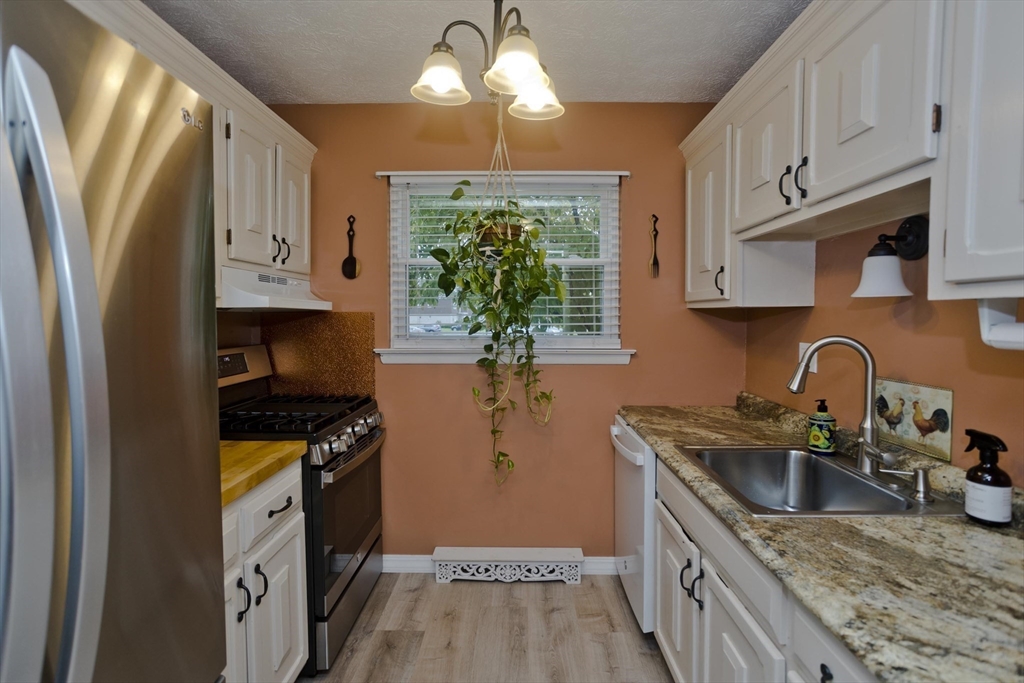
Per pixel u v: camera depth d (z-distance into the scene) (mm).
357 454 1894
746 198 1631
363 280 2307
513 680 1661
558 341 2342
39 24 532
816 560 847
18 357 494
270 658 1401
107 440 590
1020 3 710
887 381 1386
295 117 2283
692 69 1971
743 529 981
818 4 1165
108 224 626
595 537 2346
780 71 1397
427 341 2346
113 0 1119
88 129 592
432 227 2324
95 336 572
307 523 1646
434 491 2340
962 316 1146
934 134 868
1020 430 1013
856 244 1528
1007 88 730
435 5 1560
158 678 737
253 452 1476
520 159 2289
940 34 855
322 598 1659
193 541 828
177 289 779
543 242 2314
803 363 1358
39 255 522
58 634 550
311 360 2318
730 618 1101
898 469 1279
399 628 1934
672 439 1686
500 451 2320
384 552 2357
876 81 1010
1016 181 717
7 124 499
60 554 545
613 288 2332
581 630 1915
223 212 1571
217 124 1536
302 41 1766
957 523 1000
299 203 2131
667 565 1577
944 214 855
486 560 2238
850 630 658
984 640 630
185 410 802
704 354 2311
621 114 2279
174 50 1312
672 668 1515
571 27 1679
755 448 1567
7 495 487
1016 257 715
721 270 1838
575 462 2332
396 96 2211
